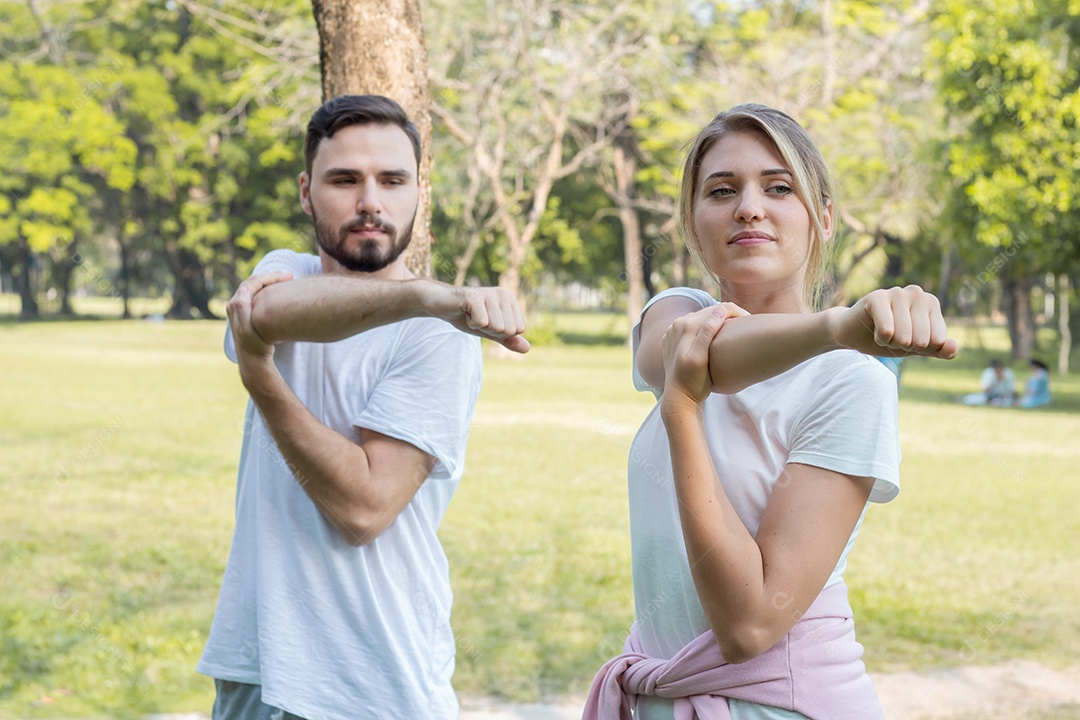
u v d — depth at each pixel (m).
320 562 1.85
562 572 6.37
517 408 14.67
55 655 4.76
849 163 21.02
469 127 22.36
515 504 8.42
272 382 1.68
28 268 38.16
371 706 1.83
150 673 4.59
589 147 24.05
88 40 31.61
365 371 1.93
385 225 1.97
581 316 45.56
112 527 7.36
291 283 1.50
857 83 21.59
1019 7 16.88
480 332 1.27
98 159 29.52
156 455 10.35
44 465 9.74
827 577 1.40
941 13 19.69
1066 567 6.82
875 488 1.49
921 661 5.02
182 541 6.98
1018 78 16.88
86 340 26.17
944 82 17.61
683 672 1.45
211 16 19.58
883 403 1.44
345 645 1.83
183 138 31.30
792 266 1.53
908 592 6.18
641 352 1.57
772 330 1.16
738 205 1.50
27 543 6.78
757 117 1.50
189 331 28.36
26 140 29.22
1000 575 6.62
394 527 1.90
